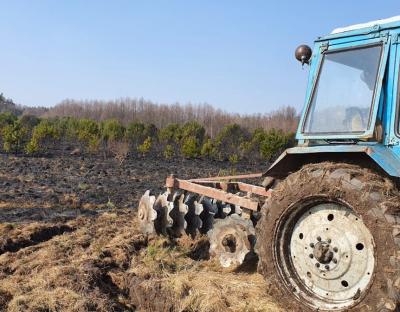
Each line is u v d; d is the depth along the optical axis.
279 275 4.34
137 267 5.60
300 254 4.30
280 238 4.40
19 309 4.49
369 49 4.33
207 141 29.86
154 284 4.93
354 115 4.33
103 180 15.92
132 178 17.09
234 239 5.52
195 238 6.78
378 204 3.71
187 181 6.92
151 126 31.62
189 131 32.25
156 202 6.91
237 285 4.77
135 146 30.14
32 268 5.69
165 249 6.17
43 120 36.22
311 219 4.25
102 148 27.45
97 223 8.57
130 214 9.78
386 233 3.61
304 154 4.52
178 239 6.89
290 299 4.21
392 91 4.11
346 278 3.97
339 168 4.13
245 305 4.30
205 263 5.76
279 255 4.39
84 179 15.82
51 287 5.00
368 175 3.93
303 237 4.29
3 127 26.17
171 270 5.50
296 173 4.34
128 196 12.63
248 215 5.82
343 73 4.50
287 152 4.48
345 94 4.45
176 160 26.53
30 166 18.59
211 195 6.28
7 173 16.08
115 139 28.67
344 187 3.90
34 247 6.70
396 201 3.72
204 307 4.36
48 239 7.60
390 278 3.54
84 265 5.59
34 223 8.40
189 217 6.77
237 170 23.25
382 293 3.59
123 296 5.16
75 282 5.10
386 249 3.59
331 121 4.50
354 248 3.94
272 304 4.31
